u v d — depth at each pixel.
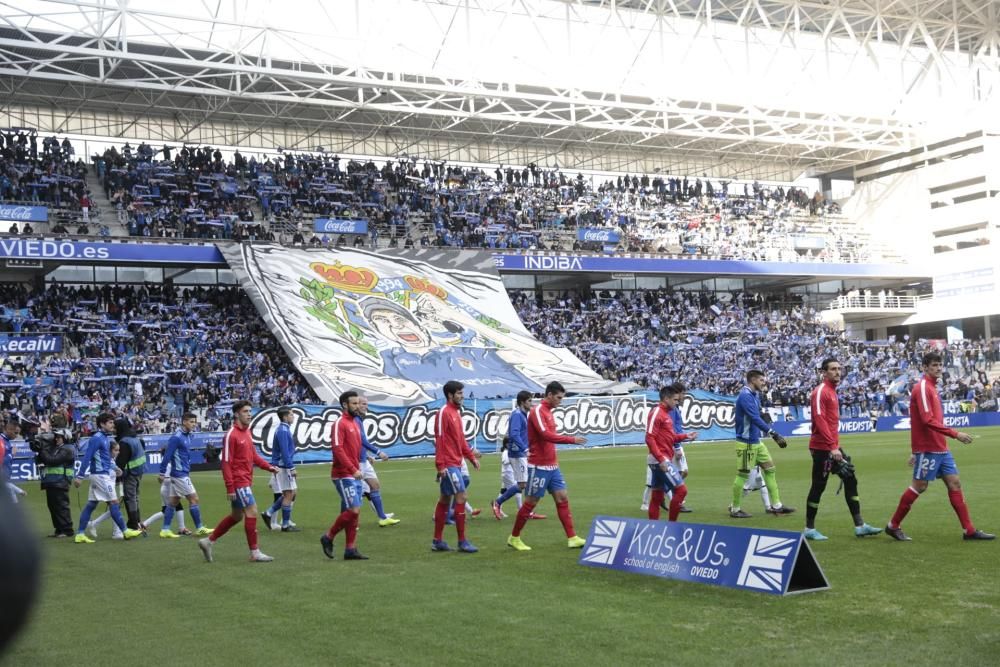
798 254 58.62
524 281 54.22
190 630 7.57
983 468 20.83
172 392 39.75
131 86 40.00
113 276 45.44
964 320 59.91
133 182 46.41
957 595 7.71
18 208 41.06
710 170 64.25
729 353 51.41
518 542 11.42
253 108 50.09
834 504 14.98
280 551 12.20
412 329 43.50
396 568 10.36
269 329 42.50
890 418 47.28
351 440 11.16
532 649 6.51
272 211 48.69
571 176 60.50
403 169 53.44
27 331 40.22
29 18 41.44
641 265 52.09
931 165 59.94
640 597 8.24
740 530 8.64
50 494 15.05
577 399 38.88
